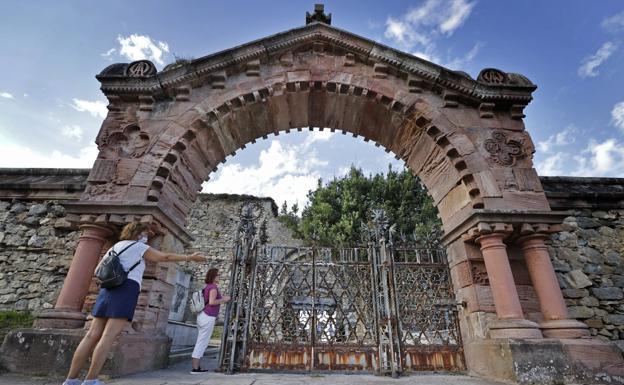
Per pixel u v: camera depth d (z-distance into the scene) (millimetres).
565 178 7539
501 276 4926
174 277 5871
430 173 6820
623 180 7535
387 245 5676
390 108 6637
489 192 5602
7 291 6195
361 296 5723
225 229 16094
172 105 6258
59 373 4047
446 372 5199
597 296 6137
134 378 4129
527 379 4059
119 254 3389
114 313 3141
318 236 15789
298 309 5711
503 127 6328
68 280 4707
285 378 4480
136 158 5703
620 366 4195
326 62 7016
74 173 7508
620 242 6668
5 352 4172
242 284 5488
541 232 5215
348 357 5215
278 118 7301
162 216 5312
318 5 7766
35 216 6828
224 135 6883
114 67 6406
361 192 17688
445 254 6293
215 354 8445
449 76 6543
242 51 6695
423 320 5676
